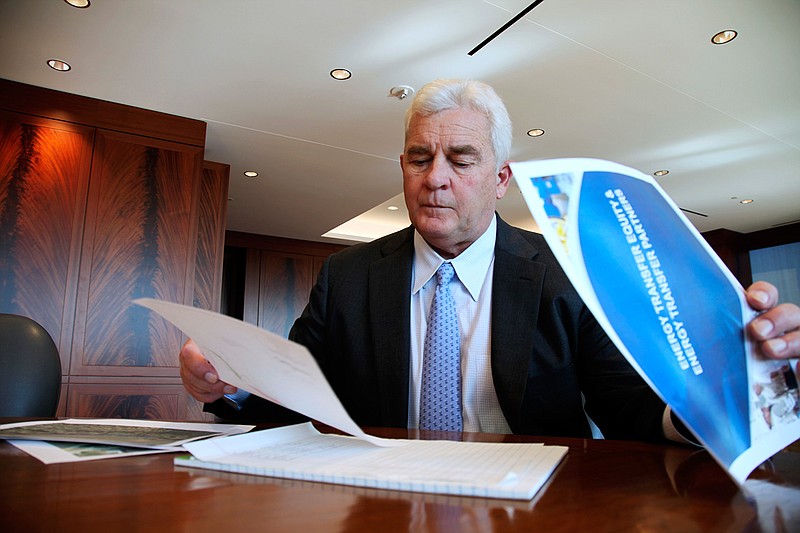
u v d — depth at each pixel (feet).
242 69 9.52
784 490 1.28
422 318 3.60
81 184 10.12
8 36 8.45
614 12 8.02
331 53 9.04
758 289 1.50
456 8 7.88
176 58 9.16
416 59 9.21
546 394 3.14
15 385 3.94
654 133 12.09
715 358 1.37
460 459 1.57
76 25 8.23
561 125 11.66
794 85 10.11
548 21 8.20
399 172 14.35
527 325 3.20
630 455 1.81
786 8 7.99
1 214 9.43
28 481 1.35
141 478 1.39
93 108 10.43
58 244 9.78
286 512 1.06
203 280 12.37
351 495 1.21
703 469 1.54
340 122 11.55
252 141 12.42
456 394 3.33
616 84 10.02
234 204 17.02
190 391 2.61
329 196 16.31
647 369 1.24
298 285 21.24
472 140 3.30
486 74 9.66
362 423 3.53
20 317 4.26
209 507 1.09
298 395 1.58
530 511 1.08
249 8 7.88
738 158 13.64
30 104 9.91
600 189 1.37
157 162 10.86
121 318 10.11
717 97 10.53
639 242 1.37
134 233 10.45
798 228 20.24
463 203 3.30
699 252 1.47
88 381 9.66
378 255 3.90
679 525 0.99
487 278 3.55
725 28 8.43
